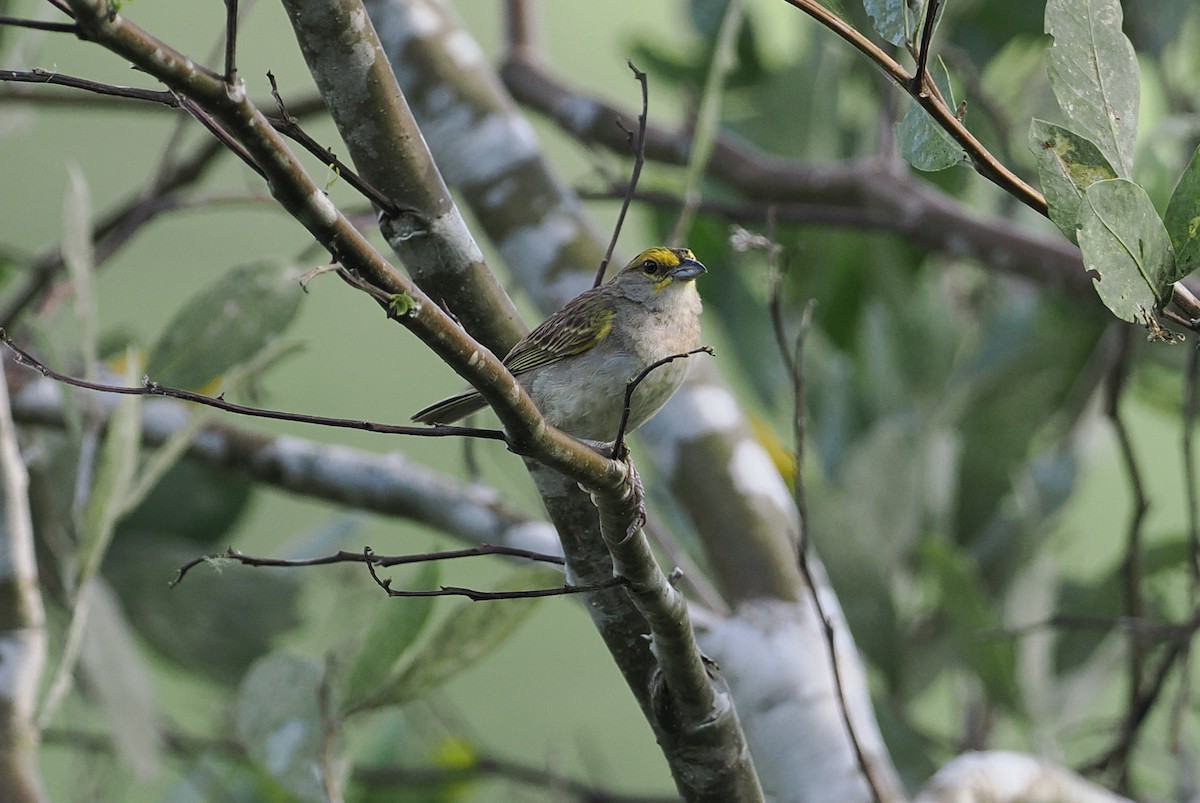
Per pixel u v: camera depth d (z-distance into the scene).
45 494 10.69
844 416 12.14
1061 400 12.42
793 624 8.38
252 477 9.97
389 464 9.84
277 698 7.87
